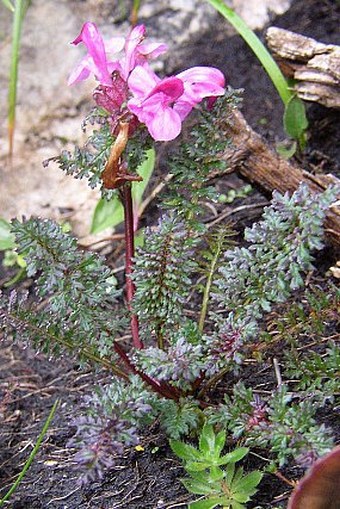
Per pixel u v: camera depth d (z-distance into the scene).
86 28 0.26
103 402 0.24
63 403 0.31
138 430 0.28
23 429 0.30
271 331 0.29
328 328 0.29
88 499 0.27
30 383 0.32
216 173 0.31
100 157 0.26
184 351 0.25
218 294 0.26
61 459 0.28
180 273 0.26
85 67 0.26
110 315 0.26
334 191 0.24
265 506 0.25
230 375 0.29
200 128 0.27
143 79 0.25
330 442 0.23
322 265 0.32
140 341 0.28
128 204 0.27
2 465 0.29
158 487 0.27
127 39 0.26
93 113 0.27
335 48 0.32
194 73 0.26
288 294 0.25
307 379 0.26
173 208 0.28
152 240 0.26
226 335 0.25
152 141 0.26
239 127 0.31
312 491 0.21
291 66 0.33
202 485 0.25
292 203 0.24
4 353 0.33
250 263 0.25
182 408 0.26
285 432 0.24
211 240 0.30
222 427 0.26
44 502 0.27
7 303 0.26
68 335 0.26
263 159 0.31
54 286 0.25
